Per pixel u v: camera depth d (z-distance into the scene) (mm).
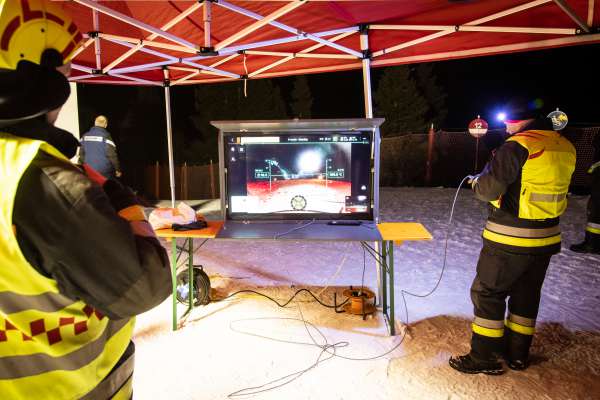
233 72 6230
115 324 1051
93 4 2969
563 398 2721
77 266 823
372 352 3281
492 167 2785
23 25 848
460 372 3018
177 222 3578
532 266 2900
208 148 19000
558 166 2758
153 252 934
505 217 2867
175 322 3631
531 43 4281
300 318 3869
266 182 3545
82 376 941
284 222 3580
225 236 3318
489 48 4574
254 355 3246
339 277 5035
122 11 4121
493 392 2785
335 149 3477
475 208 9938
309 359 3189
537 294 2992
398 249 6234
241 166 3533
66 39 962
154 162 18812
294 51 5176
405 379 2936
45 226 791
